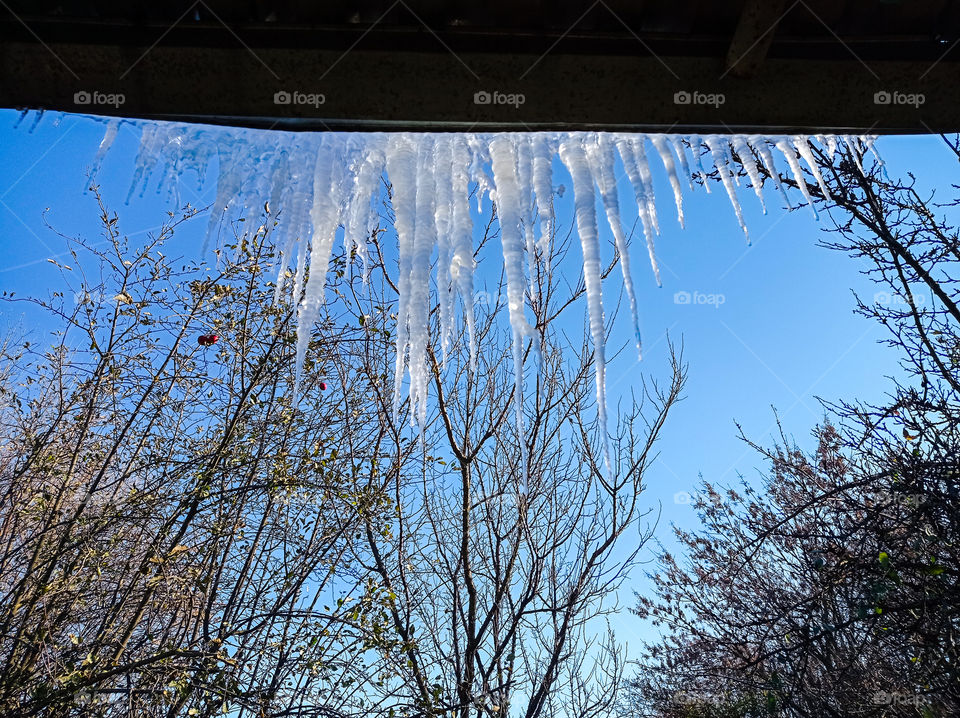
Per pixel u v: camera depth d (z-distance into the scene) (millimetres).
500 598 7918
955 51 2373
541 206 3305
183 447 6562
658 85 2363
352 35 2260
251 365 7016
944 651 5945
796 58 2357
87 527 5816
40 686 4855
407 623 7156
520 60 2307
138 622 6348
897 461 6688
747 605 10578
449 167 3225
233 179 3174
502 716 7250
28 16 2201
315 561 6719
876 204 7875
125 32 2232
